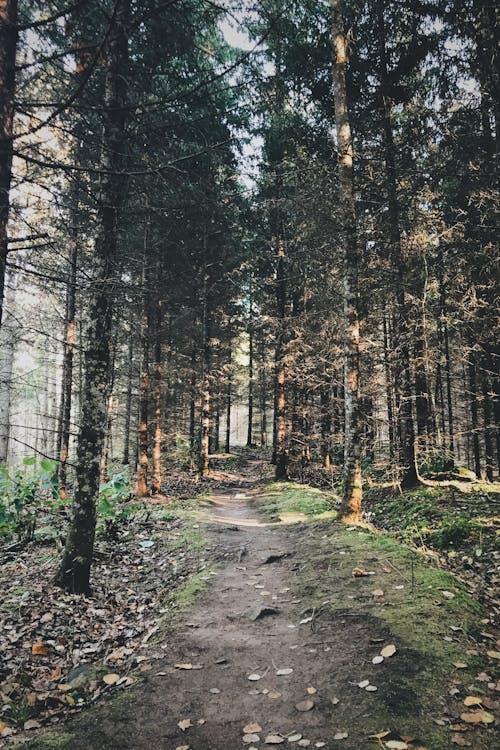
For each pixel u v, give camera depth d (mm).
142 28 6594
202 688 3996
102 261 6480
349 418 9344
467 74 10500
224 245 18219
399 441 12891
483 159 10422
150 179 6555
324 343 15180
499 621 4809
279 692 3852
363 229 11805
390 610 5016
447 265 11500
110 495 9594
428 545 8367
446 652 4020
